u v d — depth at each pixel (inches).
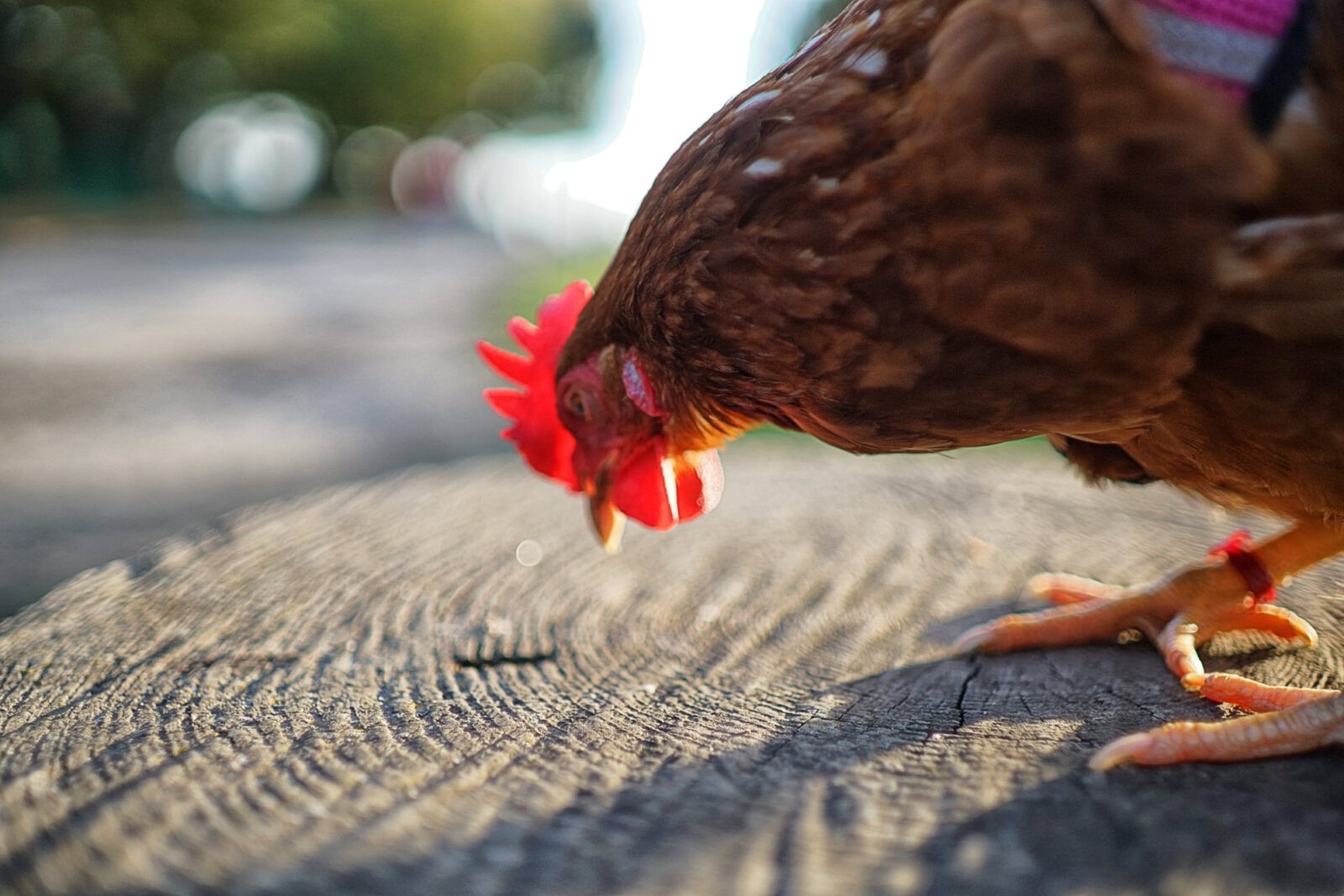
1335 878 11.2
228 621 18.4
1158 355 13.3
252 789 13.1
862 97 13.9
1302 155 12.7
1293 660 16.5
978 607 19.2
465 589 20.0
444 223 241.8
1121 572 20.6
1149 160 12.6
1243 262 12.6
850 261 13.7
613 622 18.6
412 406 64.5
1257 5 12.7
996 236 13.0
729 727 14.8
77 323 97.7
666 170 16.3
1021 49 12.9
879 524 23.6
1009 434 14.5
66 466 51.3
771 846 12.0
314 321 98.7
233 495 46.5
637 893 11.3
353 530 23.2
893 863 11.6
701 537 22.9
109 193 277.4
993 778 13.1
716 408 17.1
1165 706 15.2
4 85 250.1
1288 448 13.9
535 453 21.3
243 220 246.7
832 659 17.2
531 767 13.6
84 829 12.3
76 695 15.6
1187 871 11.4
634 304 16.8
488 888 11.4
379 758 13.8
